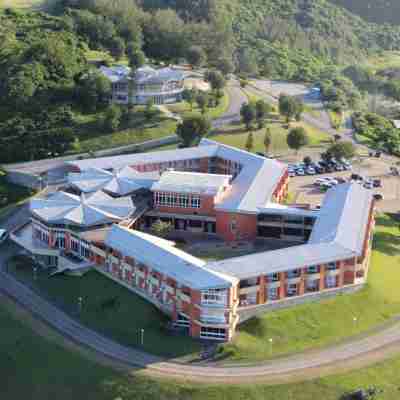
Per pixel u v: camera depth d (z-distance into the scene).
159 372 176.00
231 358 180.75
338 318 197.75
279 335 189.25
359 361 180.75
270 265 198.38
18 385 180.50
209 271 189.88
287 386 170.88
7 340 191.75
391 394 169.88
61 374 179.50
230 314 185.25
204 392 169.00
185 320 191.88
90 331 193.00
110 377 175.50
